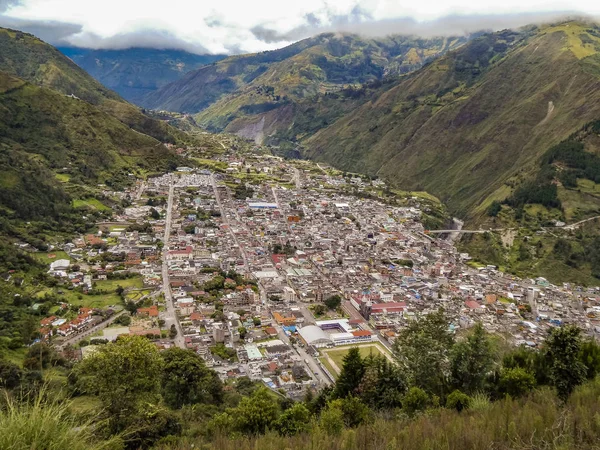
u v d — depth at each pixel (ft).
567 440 63.26
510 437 65.57
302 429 137.08
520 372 135.85
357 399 151.33
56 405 54.03
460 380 155.02
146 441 154.81
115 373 160.86
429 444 65.82
